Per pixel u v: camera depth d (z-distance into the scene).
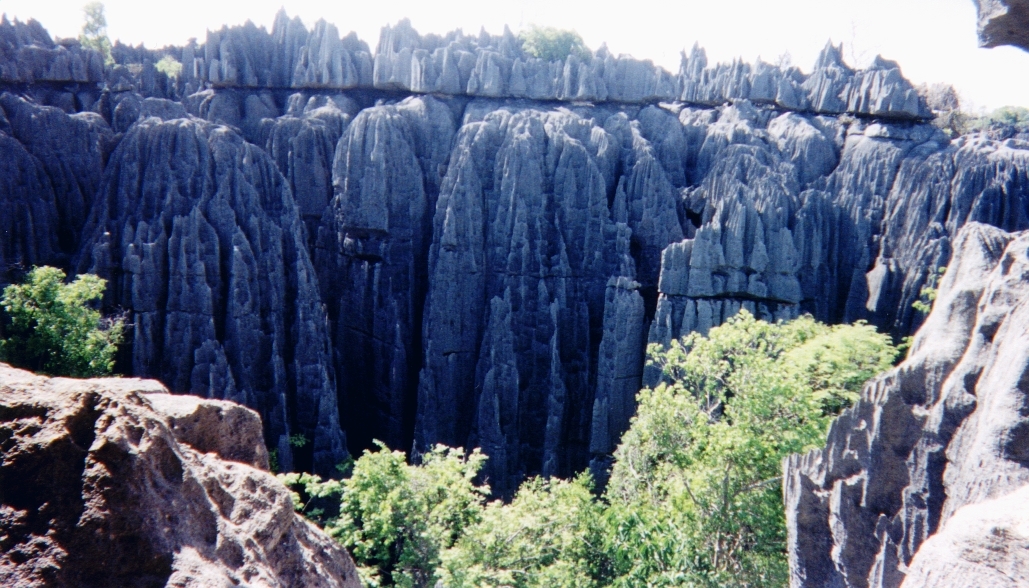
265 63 82.12
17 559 7.66
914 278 56.28
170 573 8.32
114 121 64.25
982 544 7.26
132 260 46.94
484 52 72.38
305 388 52.84
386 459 30.97
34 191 52.25
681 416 33.16
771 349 38.59
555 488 34.94
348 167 61.56
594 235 59.31
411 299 62.84
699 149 72.06
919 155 62.56
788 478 19.27
